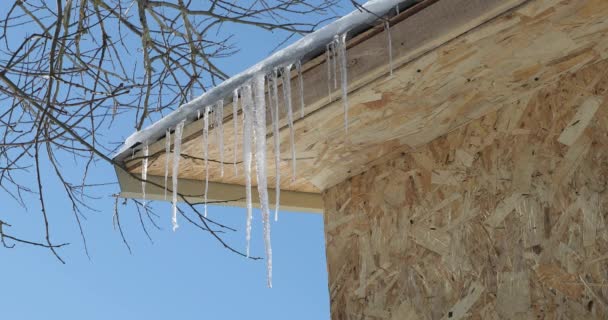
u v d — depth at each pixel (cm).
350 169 523
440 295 470
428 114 461
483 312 449
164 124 464
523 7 366
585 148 424
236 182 556
